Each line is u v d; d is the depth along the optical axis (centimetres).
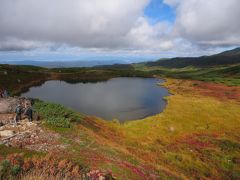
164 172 3259
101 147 3194
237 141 5466
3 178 1430
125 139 5006
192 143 5188
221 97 11556
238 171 4188
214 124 6594
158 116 7212
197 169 4072
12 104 4347
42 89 13375
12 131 2955
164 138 5381
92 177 1853
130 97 11750
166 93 13425
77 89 14012
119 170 2364
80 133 3619
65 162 1925
